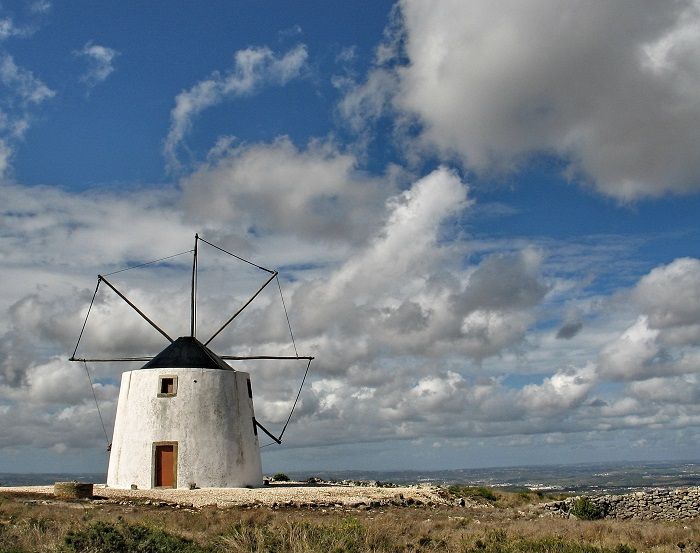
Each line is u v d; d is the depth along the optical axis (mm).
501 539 17875
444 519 23922
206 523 20453
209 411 33094
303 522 17766
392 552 16078
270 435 36594
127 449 32625
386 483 41188
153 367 33719
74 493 26000
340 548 15477
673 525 23922
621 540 18781
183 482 31797
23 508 20844
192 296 36062
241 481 33375
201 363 34000
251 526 18703
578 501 28719
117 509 23547
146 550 14367
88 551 13859
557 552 15930
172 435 32281
